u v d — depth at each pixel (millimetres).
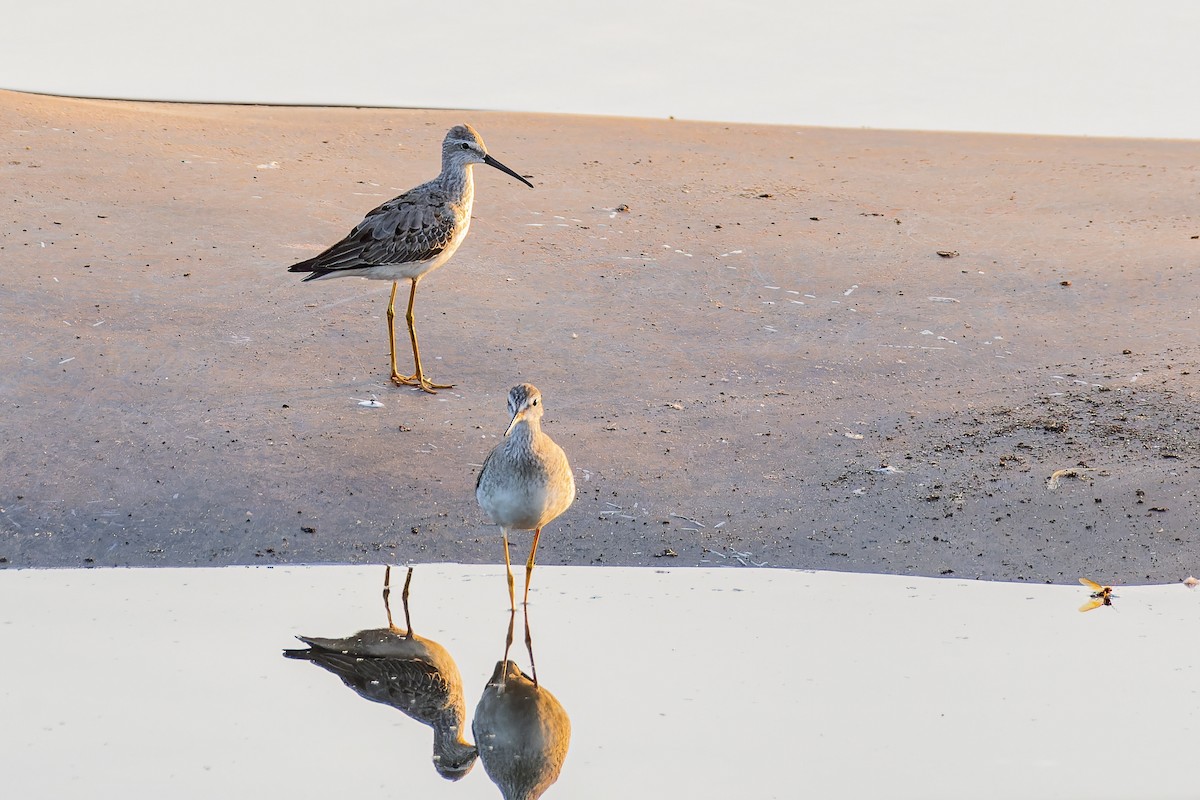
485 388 14047
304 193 19078
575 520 11828
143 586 10812
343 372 14242
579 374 14398
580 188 19984
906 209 19578
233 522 11648
